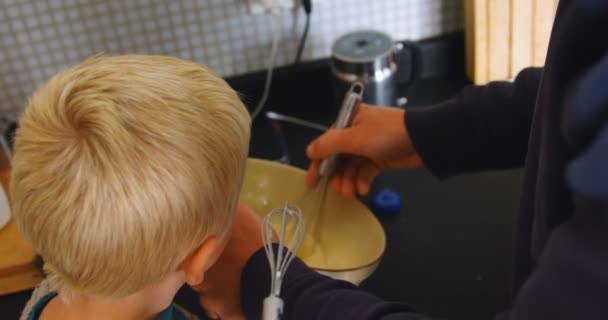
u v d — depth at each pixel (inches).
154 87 19.3
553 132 13.9
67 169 18.2
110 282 19.8
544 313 13.0
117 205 18.1
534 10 40.9
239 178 21.3
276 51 44.1
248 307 25.8
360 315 21.3
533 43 42.1
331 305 22.3
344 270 28.7
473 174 39.2
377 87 39.9
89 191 18.1
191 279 21.5
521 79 28.4
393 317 20.5
